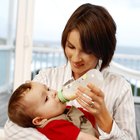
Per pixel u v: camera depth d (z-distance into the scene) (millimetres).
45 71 1220
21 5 2107
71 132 914
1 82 2480
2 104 2467
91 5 974
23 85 1059
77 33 902
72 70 1096
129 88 1093
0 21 2414
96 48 928
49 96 1016
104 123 906
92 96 848
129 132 999
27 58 2193
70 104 1090
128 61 4645
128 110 1036
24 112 981
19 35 2150
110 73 1140
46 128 948
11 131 963
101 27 920
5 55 2449
